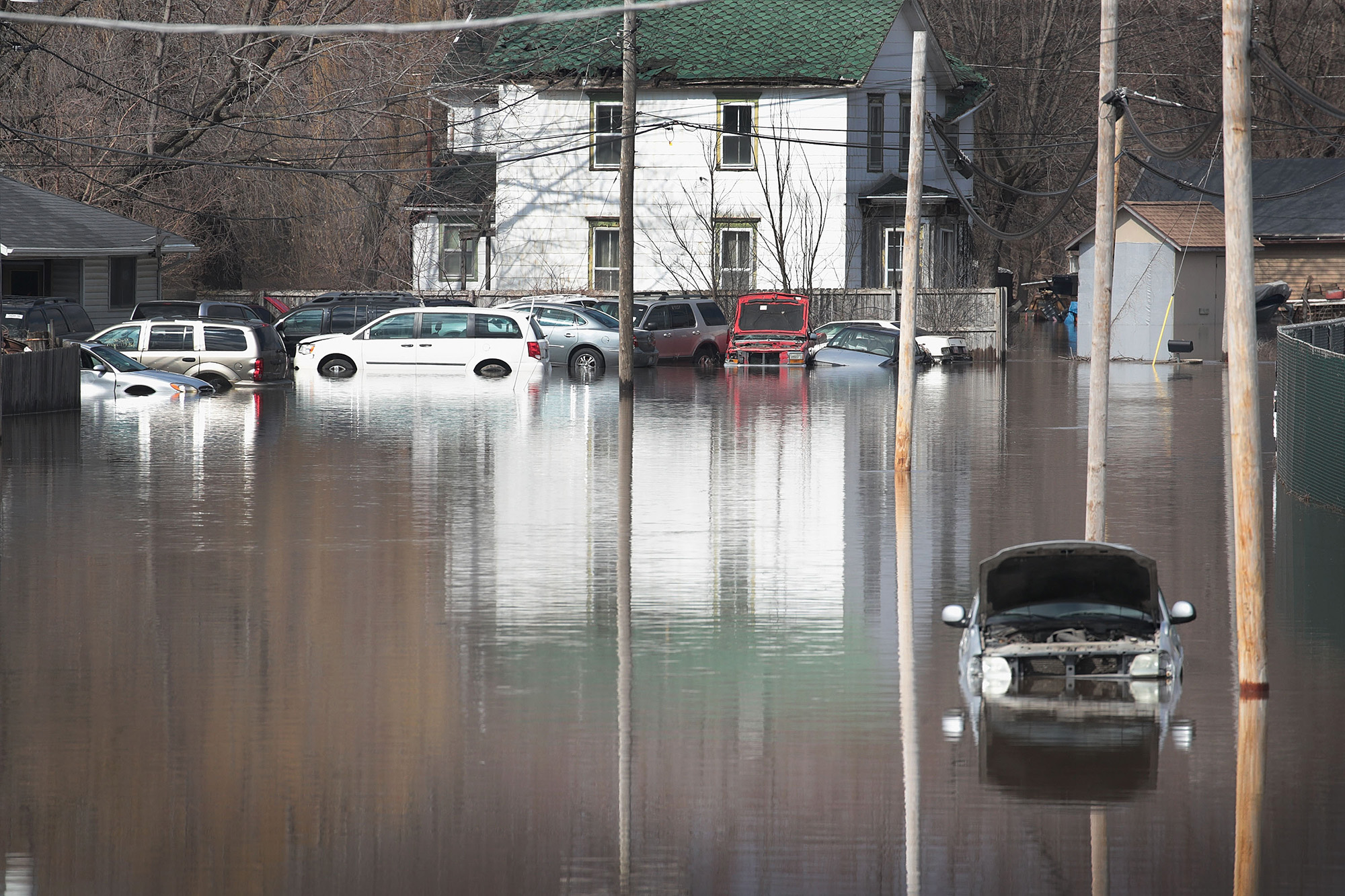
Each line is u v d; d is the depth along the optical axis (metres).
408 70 139.88
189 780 25.48
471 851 22.42
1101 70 44.78
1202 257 135.12
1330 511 52.78
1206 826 23.17
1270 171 157.88
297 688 31.06
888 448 71.25
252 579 41.53
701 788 25.08
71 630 35.78
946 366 132.25
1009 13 185.50
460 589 40.38
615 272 145.12
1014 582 32.81
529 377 112.50
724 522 50.56
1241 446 30.12
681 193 143.25
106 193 146.62
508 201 145.50
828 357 129.75
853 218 144.12
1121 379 115.00
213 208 170.50
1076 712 29.31
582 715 29.34
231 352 106.75
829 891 20.91
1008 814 23.78
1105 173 44.06
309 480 60.47
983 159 188.75
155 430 79.44
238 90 138.50
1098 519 43.75
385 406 93.31
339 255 176.88
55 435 76.88
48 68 143.75
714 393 103.50
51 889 21.03
